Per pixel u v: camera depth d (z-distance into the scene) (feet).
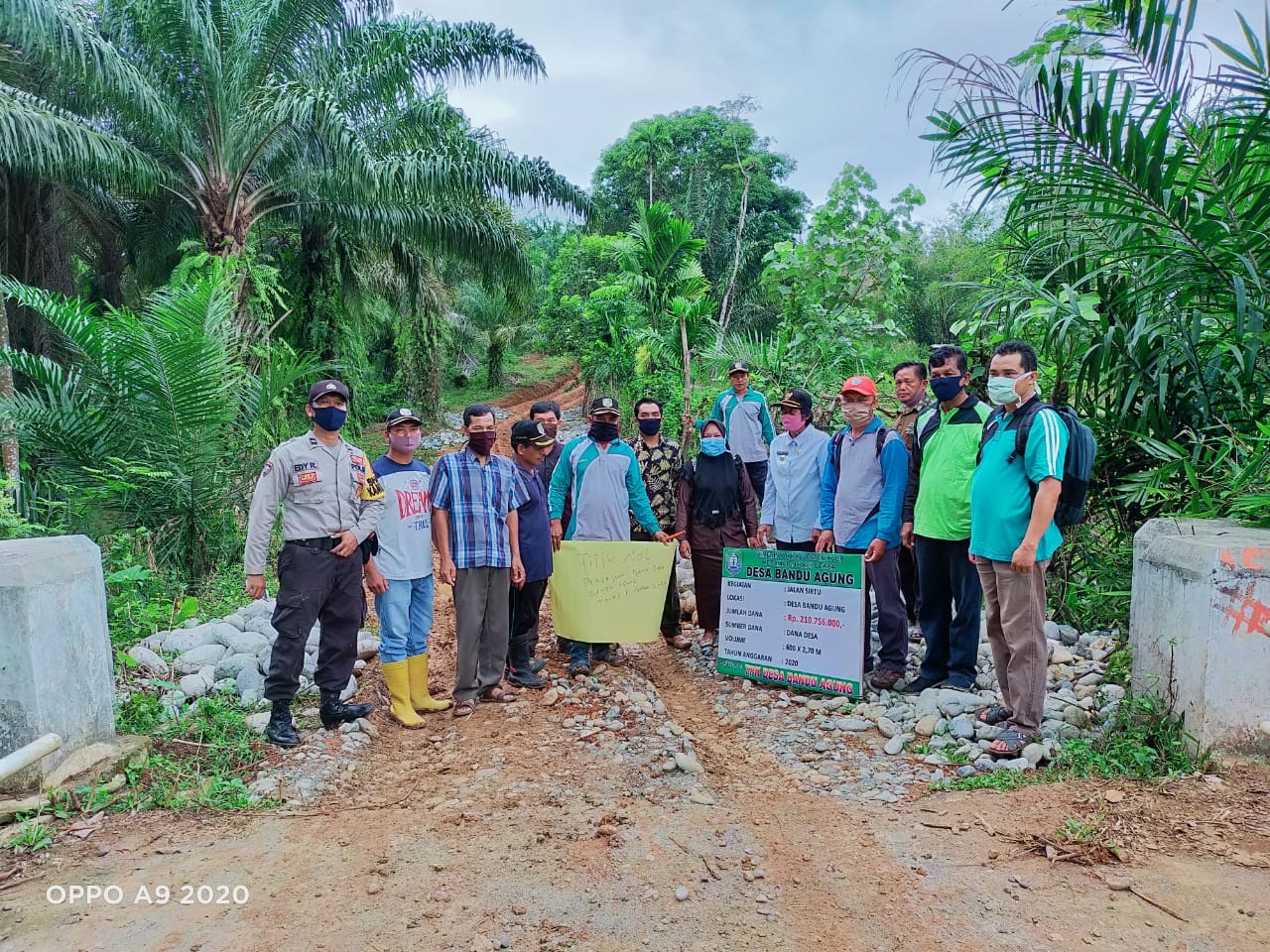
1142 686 13.57
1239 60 14.19
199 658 17.95
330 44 39.45
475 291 107.34
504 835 10.98
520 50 40.78
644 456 20.75
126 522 26.55
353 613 14.70
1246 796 10.80
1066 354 18.61
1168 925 8.52
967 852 10.24
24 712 11.65
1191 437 17.11
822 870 10.02
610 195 113.19
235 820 11.57
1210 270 15.20
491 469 16.26
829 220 37.63
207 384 26.14
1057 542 12.99
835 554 16.75
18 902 9.46
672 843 10.74
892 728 14.57
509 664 17.76
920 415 16.92
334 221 43.98
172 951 8.55
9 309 39.55
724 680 18.07
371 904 9.37
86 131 31.83
